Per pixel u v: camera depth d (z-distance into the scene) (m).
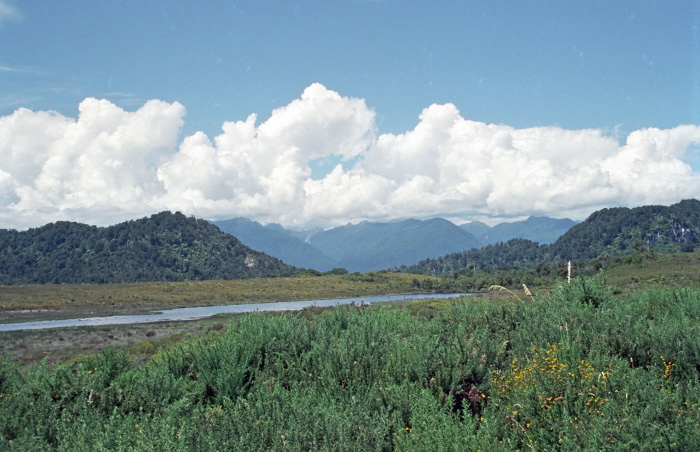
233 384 12.07
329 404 9.91
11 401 11.12
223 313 74.38
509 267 194.25
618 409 7.74
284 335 15.30
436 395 10.16
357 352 12.23
